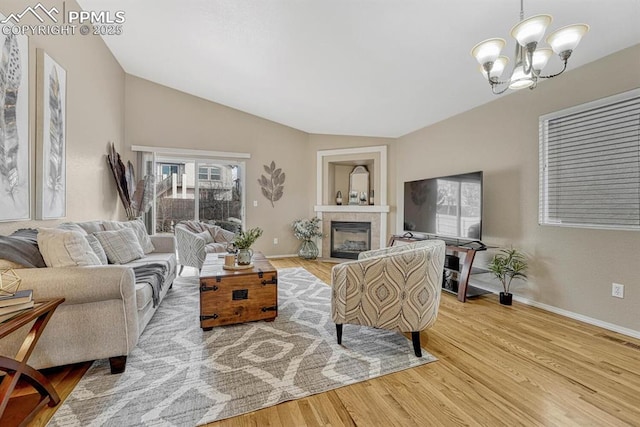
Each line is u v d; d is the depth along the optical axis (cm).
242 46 321
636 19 198
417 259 193
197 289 346
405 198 457
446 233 375
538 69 169
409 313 194
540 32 142
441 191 384
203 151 515
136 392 153
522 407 145
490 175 348
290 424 133
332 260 555
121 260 275
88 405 142
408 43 256
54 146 259
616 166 240
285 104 470
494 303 308
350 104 414
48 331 156
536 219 297
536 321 257
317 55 304
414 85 331
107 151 398
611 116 243
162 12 299
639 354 199
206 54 363
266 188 565
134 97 476
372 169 587
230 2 257
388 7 217
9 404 143
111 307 166
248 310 243
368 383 164
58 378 165
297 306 292
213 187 534
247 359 188
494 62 169
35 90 235
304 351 199
